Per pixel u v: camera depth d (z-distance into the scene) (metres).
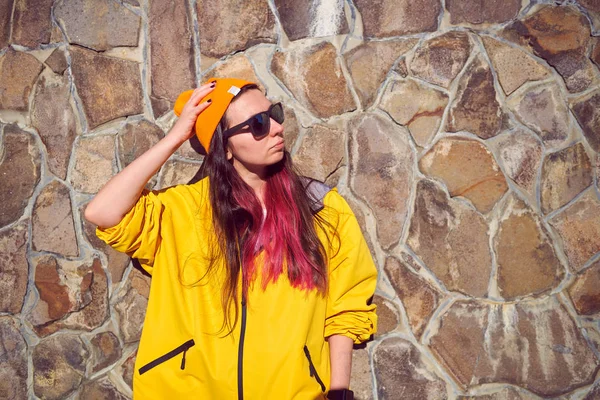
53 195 2.35
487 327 2.32
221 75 2.29
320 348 1.85
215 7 2.27
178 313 1.81
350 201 2.31
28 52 2.34
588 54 2.20
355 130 2.28
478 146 2.26
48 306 2.39
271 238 1.80
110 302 2.36
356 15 2.24
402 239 2.31
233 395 1.73
